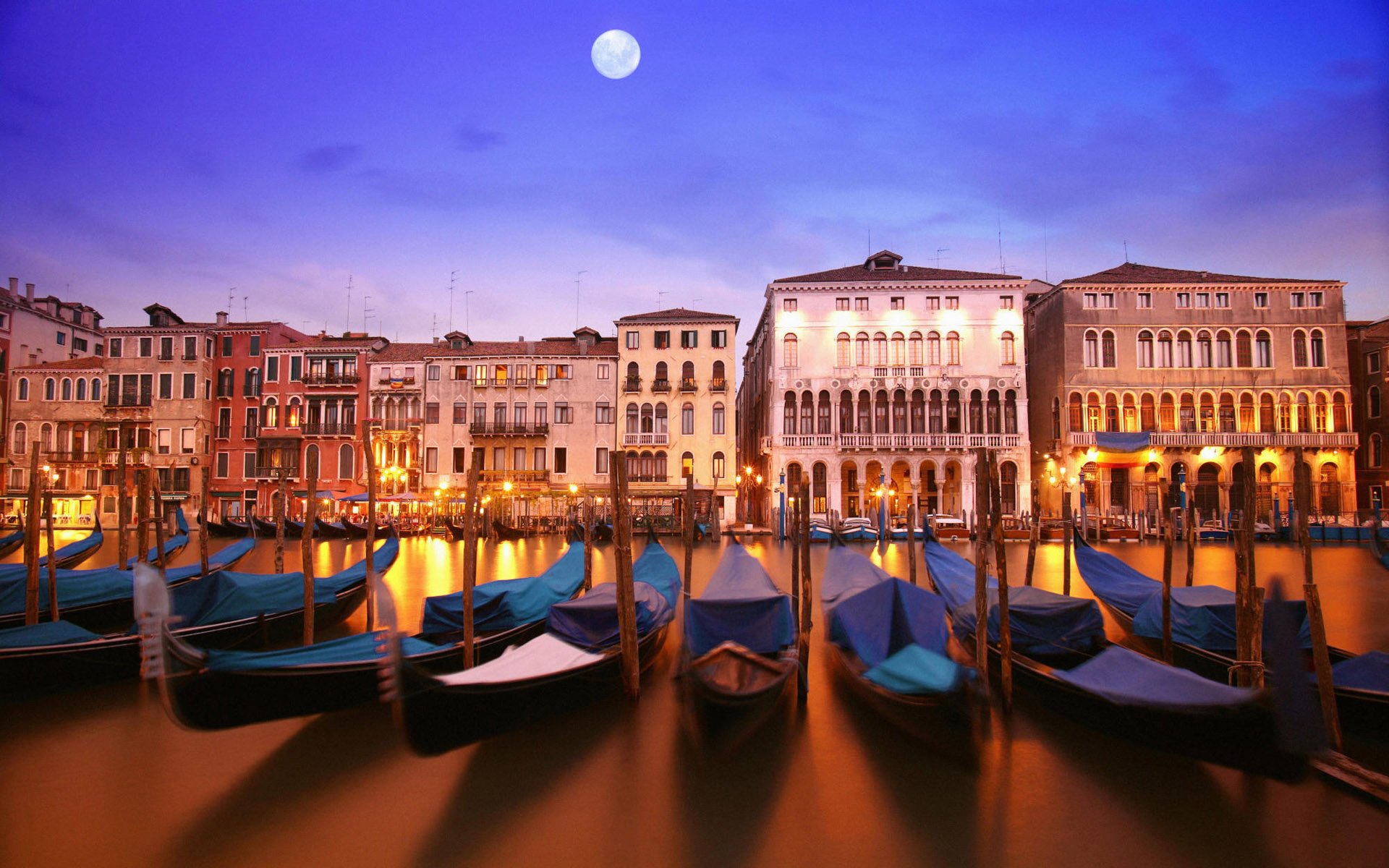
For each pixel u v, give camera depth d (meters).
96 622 13.68
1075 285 41.03
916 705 7.75
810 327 42.72
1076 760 8.12
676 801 7.28
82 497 46.50
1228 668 9.42
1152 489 40.03
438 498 42.75
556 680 8.57
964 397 41.88
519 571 23.97
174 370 46.97
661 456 44.34
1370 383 43.12
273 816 6.99
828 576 14.48
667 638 13.23
